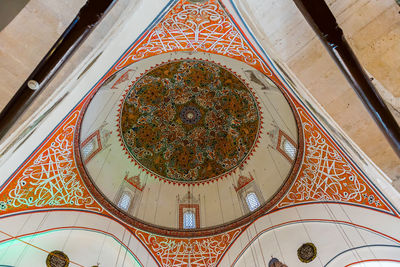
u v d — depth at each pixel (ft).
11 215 21.04
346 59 10.00
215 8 15.48
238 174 31.12
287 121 25.62
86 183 25.44
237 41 17.38
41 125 16.74
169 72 29.55
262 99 28.22
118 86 27.27
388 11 10.95
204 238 27.66
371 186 21.06
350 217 22.56
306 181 24.97
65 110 19.21
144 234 27.09
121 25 13.57
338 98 13.53
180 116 33.71
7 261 21.11
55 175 23.16
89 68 14.70
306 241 25.02
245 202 28.89
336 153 22.12
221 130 33.24
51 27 10.93
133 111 31.17
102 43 13.32
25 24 10.77
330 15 9.53
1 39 10.70
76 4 11.01
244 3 13.73
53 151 22.18
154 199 30.07
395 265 20.72
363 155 15.47
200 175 32.63
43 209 22.72
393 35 11.09
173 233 27.89
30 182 21.79
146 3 13.78
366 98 10.57
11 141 13.94
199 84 31.37
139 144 31.96
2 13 10.55
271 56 14.98
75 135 23.57
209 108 33.24
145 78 29.19
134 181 30.07
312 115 20.31
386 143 13.98
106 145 29.27
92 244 24.91
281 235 25.88
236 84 29.45
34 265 22.33
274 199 26.86
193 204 30.71
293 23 12.83
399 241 20.30
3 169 18.85
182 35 17.38
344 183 22.58
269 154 29.25
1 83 10.91
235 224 27.76
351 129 14.19
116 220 26.40
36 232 21.98
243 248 26.43
